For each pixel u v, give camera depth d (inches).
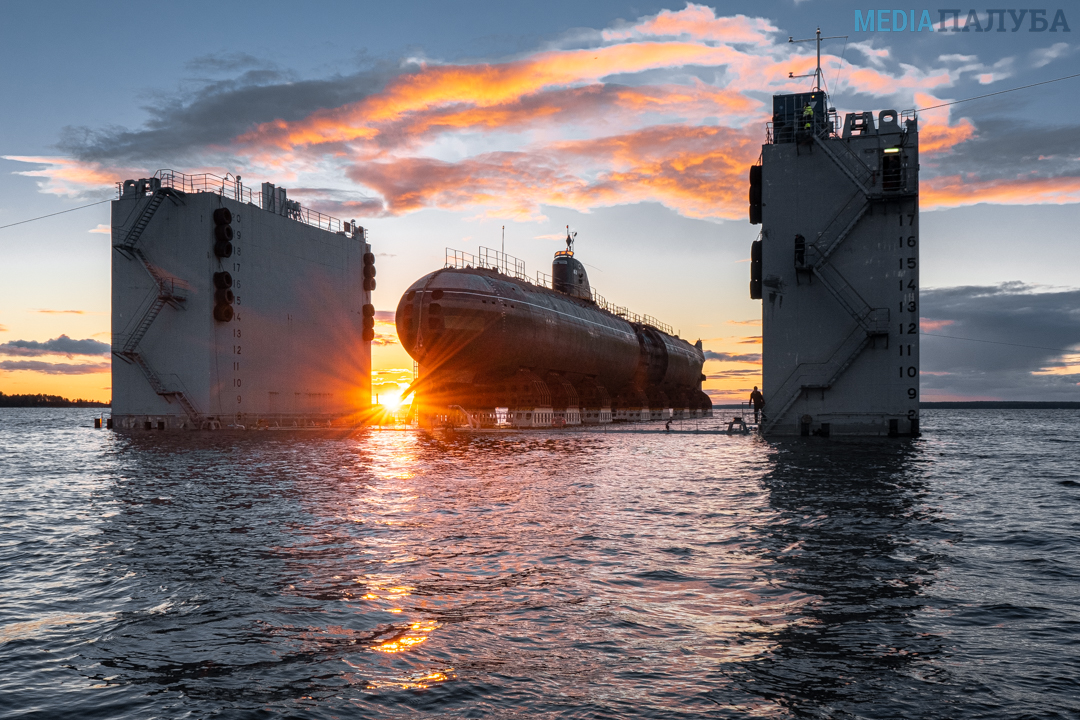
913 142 1657.2
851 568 433.1
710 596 371.2
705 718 230.5
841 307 1695.4
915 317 1653.5
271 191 2709.2
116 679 270.5
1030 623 327.0
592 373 2847.0
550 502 712.4
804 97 1803.6
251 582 407.2
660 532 550.0
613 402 3191.4
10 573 445.1
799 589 385.1
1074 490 840.9
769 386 1734.7
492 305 2048.5
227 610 354.3
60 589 404.5
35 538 562.9
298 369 2760.8
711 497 748.0
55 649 304.7
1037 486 882.8
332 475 976.9
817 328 1707.7
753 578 408.5
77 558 484.7
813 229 1707.7
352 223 3171.8
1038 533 553.0
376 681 263.0
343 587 393.4
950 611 345.1
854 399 1692.9
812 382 1708.9
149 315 2377.0
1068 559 460.1
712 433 2181.3
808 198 1712.6
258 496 774.5
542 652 291.1
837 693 249.4
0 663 289.1
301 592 384.5
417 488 828.0
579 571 425.1
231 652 296.0
